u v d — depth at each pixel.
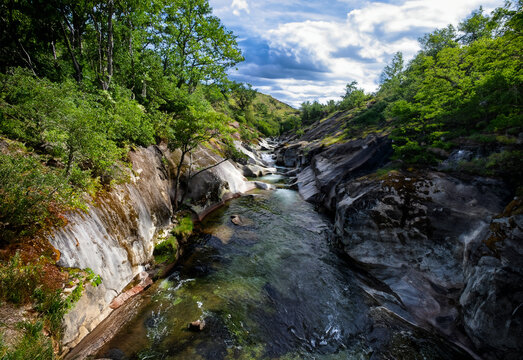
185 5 20.98
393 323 9.36
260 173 34.56
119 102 13.23
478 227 9.71
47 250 6.52
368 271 12.36
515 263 7.33
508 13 12.26
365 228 12.98
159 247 12.20
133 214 11.05
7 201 6.13
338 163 24.16
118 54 18.55
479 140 13.20
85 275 7.20
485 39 15.54
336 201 18.56
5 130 8.25
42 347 4.95
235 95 81.44
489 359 7.41
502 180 11.23
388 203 12.81
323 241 15.77
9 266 5.46
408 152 16.34
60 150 8.50
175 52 22.64
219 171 22.83
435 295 9.84
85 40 18.38
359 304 10.34
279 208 21.55
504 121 12.70
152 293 10.09
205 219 18.38
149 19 19.06
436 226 11.14
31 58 15.48
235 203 22.22
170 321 8.66
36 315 5.43
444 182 12.62
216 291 10.57
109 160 10.05
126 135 13.50
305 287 11.23
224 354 7.55
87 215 8.51
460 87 16.67
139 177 13.03
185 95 22.52
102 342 7.35
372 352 8.05
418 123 18.08
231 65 24.81
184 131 15.09
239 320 9.02
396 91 36.16
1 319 4.76
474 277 8.37
